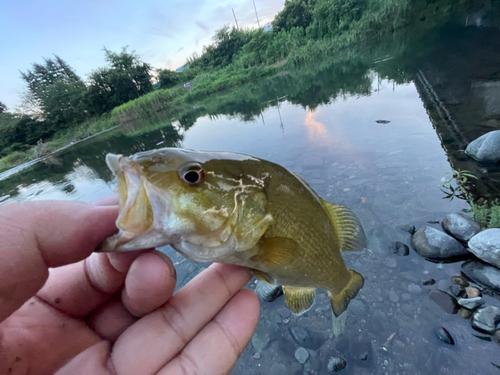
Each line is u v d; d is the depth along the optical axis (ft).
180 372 0.43
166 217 0.40
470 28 4.02
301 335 0.73
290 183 0.49
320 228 0.52
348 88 3.18
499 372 0.58
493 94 1.66
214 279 0.51
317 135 1.90
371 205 1.07
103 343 0.44
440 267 0.80
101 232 0.37
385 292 0.77
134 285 0.41
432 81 2.36
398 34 6.34
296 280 0.52
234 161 0.46
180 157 0.43
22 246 0.33
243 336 0.49
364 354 0.66
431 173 1.16
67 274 0.45
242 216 0.44
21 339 0.38
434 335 0.66
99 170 3.17
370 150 1.47
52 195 2.54
